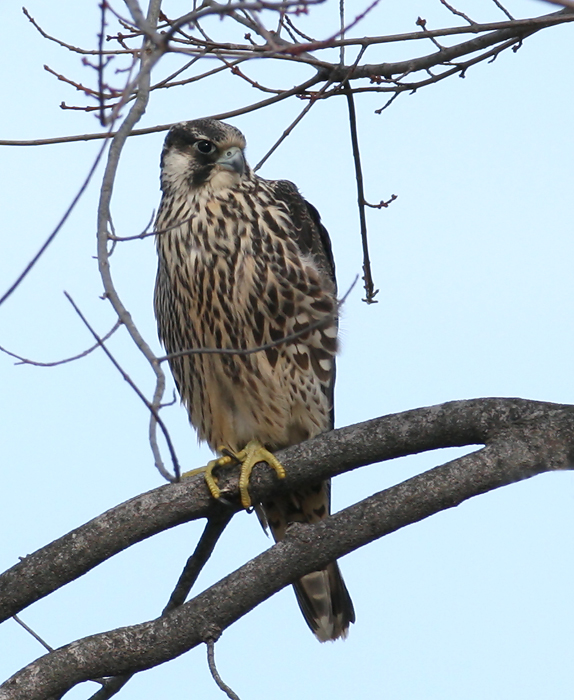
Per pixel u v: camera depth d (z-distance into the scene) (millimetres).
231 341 11125
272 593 8344
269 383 11180
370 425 8984
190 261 11039
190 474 10031
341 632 11703
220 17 7574
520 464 8117
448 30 8617
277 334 11078
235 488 9336
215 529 9367
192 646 8281
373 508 8258
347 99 10016
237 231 11000
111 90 8117
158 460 5898
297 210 11742
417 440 8695
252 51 9141
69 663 8227
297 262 11078
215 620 8242
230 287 10945
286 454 9438
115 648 8250
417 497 8188
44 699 8211
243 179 11297
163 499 9016
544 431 8195
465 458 8242
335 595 11695
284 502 11508
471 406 8547
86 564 8773
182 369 11594
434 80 9906
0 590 8727
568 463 8109
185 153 11305
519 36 9688
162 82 9438
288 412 11375
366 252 10797
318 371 11258
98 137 9062
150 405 5902
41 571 8727
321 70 9781
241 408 11422
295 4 6070
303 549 8266
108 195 6305
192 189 11195
